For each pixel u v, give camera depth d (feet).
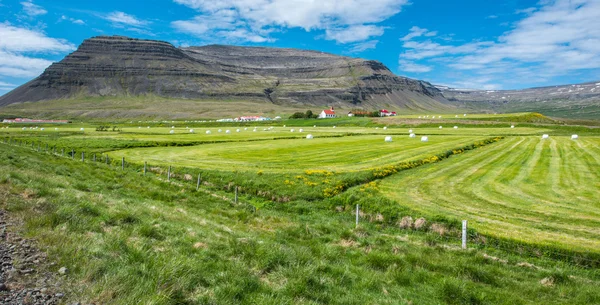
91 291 24.08
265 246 41.01
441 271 42.93
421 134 284.20
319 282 32.58
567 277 42.98
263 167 130.21
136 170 131.85
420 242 58.70
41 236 31.30
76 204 44.73
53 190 51.31
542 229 63.72
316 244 49.32
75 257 28.25
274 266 35.94
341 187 96.78
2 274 23.73
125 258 30.17
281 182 102.47
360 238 55.11
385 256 43.98
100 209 47.19
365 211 79.66
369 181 106.73
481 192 93.09
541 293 38.50
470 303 33.40
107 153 173.88
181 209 67.05
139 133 322.14
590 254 51.93
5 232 30.83
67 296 23.00
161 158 157.69
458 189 96.48
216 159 154.40
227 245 41.24
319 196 91.86
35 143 210.18
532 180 107.65
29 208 38.83
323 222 71.51
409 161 138.51
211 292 27.71
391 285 36.22
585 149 178.29
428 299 33.71
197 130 388.16
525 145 202.18
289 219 73.20
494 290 37.83
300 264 37.27
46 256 27.96
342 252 47.50
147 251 32.91
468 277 41.32
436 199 85.97
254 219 69.15
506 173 119.14
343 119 547.08
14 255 26.84
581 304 36.09
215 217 65.77
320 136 275.39
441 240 61.26
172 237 41.39
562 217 71.20
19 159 99.50
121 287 24.89
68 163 123.85
